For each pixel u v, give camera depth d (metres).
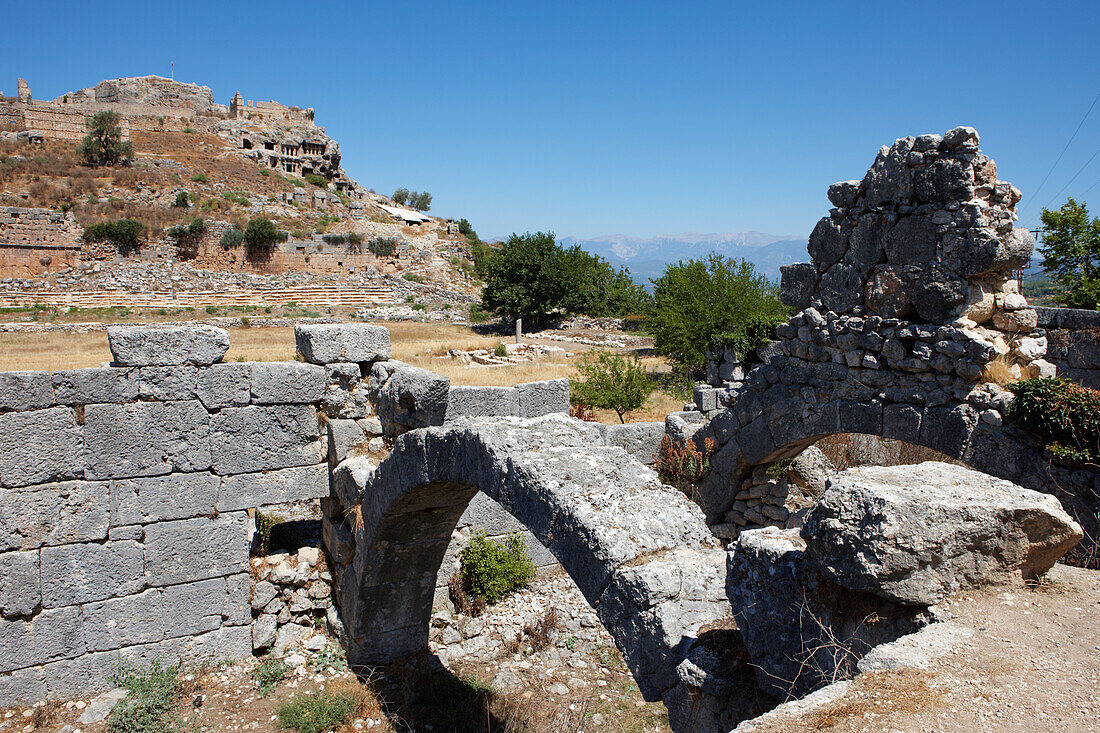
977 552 3.46
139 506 7.96
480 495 10.59
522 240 53.72
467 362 34.62
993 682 2.88
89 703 7.61
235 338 39.66
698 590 4.19
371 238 64.94
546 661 8.85
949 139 8.52
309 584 9.05
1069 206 21.20
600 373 19.45
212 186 69.31
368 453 8.82
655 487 5.07
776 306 25.83
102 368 7.75
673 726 3.96
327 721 7.32
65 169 64.94
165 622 8.12
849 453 13.41
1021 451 7.73
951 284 8.51
